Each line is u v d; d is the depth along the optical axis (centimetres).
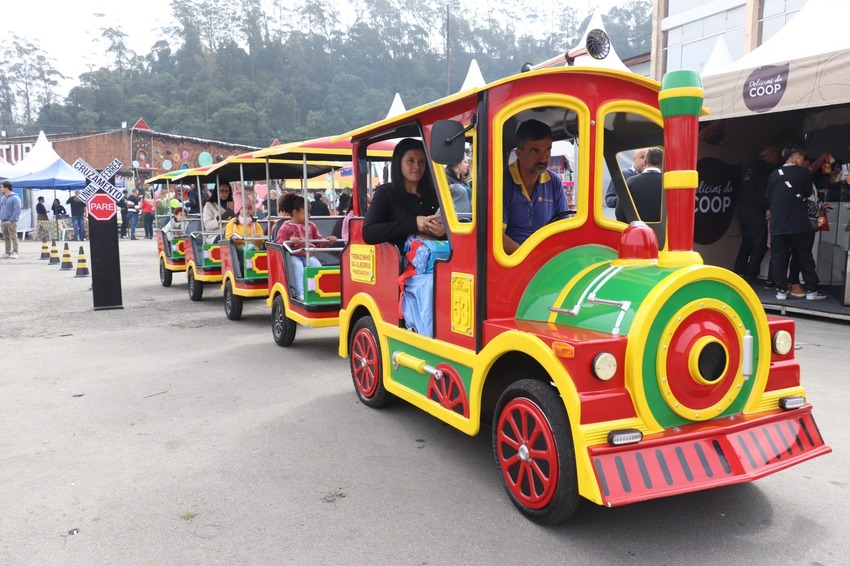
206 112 7938
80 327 823
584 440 262
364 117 8575
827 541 283
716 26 1437
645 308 269
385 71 10038
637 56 1872
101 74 8144
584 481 260
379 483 355
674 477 265
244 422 459
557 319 310
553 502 287
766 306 789
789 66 677
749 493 332
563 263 331
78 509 330
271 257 718
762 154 883
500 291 332
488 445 412
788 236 784
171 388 547
